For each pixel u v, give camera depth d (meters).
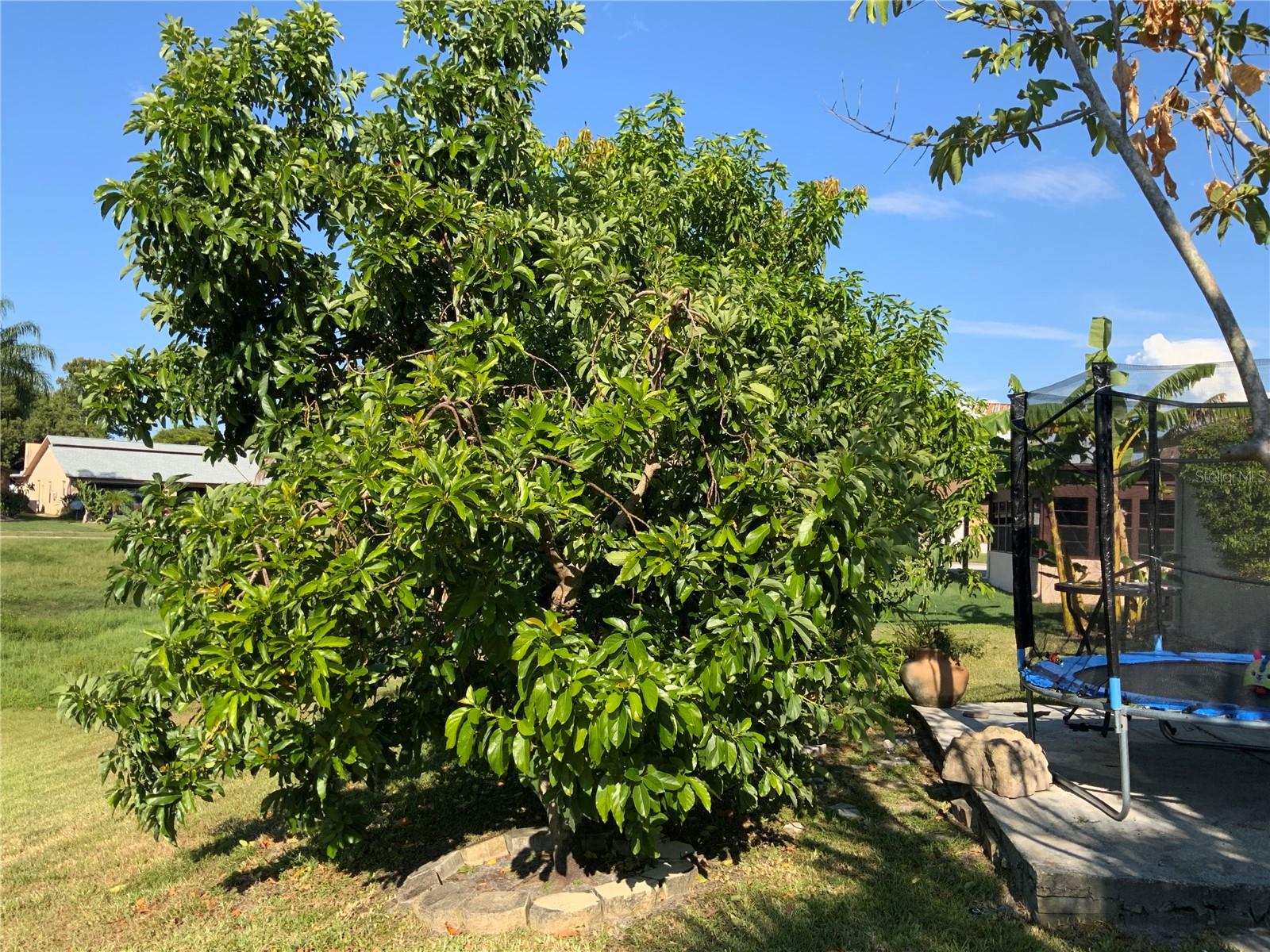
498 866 5.38
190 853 6.62
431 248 4.92
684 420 4.39
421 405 4.14
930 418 7.63
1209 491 6.00
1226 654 5.93
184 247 4.63
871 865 5.30
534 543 4.50
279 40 5.21
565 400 4.70
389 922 4.89
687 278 6.54
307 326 5.16
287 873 5.94
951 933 4.37
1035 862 4.57
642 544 3.97
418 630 4.47
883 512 4.16
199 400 5.14
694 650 4.00
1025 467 6.66
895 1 3.86
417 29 5.55
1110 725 6.62
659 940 4.41
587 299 4.71
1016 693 9.66
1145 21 3.39
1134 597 6.30
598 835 5.43
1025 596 6.61
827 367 6.65
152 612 20.55
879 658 5.14
